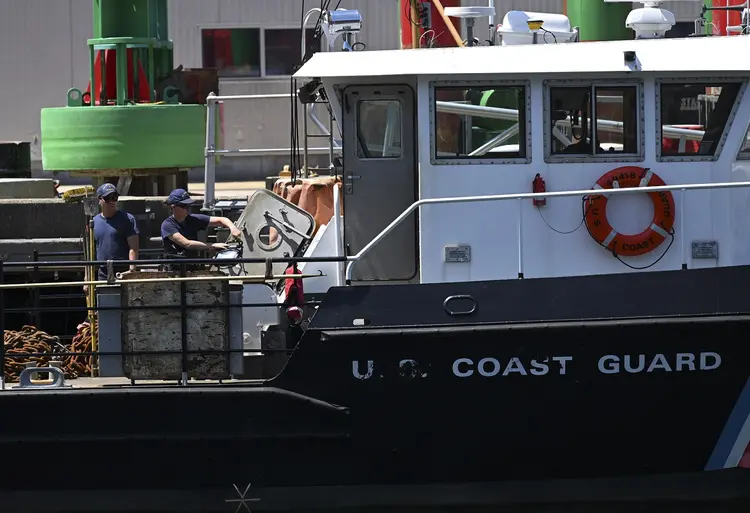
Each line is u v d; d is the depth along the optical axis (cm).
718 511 2828
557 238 2894
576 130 2894
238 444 2786
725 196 2870
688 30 6259
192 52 7756
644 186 2875
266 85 7788
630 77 2873
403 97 2964
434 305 2766
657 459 2803
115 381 3050
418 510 2827
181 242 3266
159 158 4731
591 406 2767
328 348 2766
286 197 3597
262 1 7700
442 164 2902
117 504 2827
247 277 2789
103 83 4928
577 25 4006
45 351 3219
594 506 2830
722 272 2744
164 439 2789
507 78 2875
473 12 3303
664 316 2741
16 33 7706
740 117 2884
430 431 2786
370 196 3006
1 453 2809
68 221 4322
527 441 2789
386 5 7369
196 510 2819
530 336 2741
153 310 2836
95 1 4975
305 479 2802
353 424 2781
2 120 7800
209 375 2852
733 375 2748
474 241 2897
